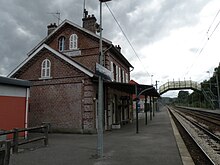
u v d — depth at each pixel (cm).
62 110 1527
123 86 1648
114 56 2067
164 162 690
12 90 1154
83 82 1492
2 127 1084
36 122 1584
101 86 834
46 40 2033
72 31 1955
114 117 1927
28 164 684
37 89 1628
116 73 2100
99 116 810
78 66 1505
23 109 1209
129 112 2466
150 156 768
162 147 925
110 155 793
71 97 1516
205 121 2323
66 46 1958
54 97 1566
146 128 1697
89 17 2005
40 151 870
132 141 1087
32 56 1641
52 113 1552
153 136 1246
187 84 5269
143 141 1081
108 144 1011
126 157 759
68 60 1541
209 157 756
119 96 2123
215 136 1208
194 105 7581
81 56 1875
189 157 742
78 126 1461
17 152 838
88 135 1370
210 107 5531
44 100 1591
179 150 852
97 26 2025
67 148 930
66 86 1545
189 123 2167
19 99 1191
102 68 846
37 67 1658
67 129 1482
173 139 1130
